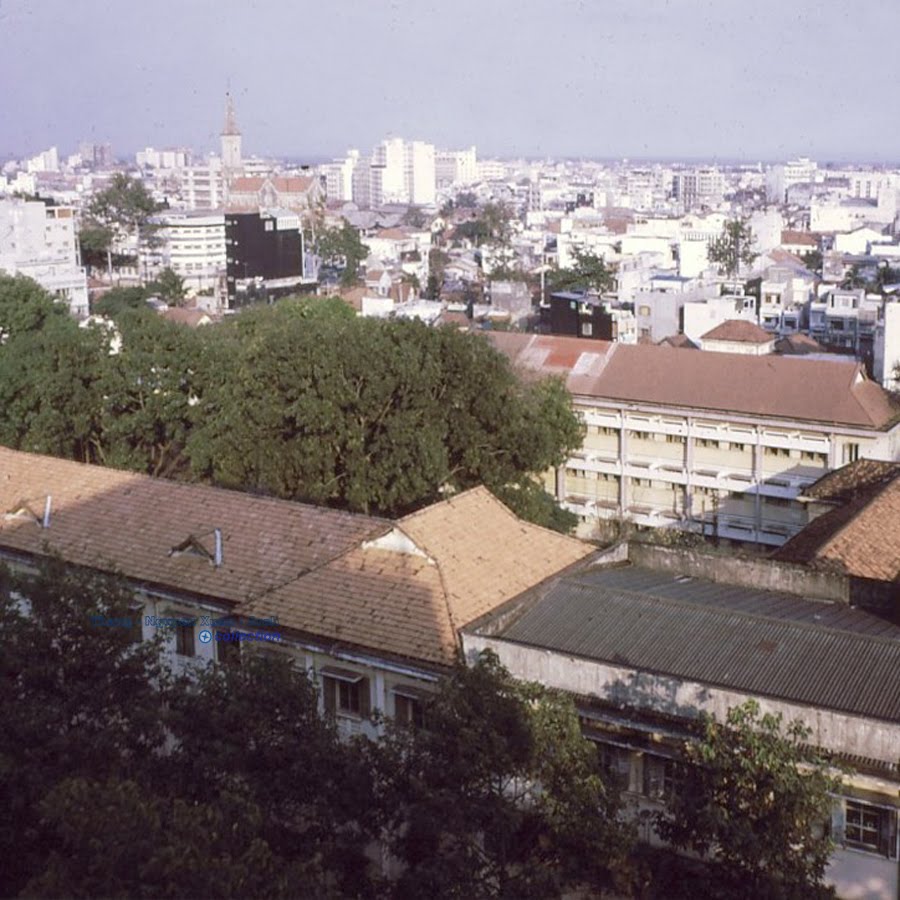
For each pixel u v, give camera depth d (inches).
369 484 1862.7
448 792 899.4
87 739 992.2
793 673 1068.5
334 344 1939.0
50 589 1096.8
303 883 773.3
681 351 2623.0
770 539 2425.0
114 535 1502.2
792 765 869.8
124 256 6919.3
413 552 1317.7
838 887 987.9
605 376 2630.4
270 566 1381.6
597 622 1192.8
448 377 1955.0
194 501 1528.1
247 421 1963.6
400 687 1206.3
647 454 2571.4
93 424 2310.5
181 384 2289.6
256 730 974.4
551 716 938.7
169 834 755.4
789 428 2381.9
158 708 1062.4
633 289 4985.2
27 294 2864.2
